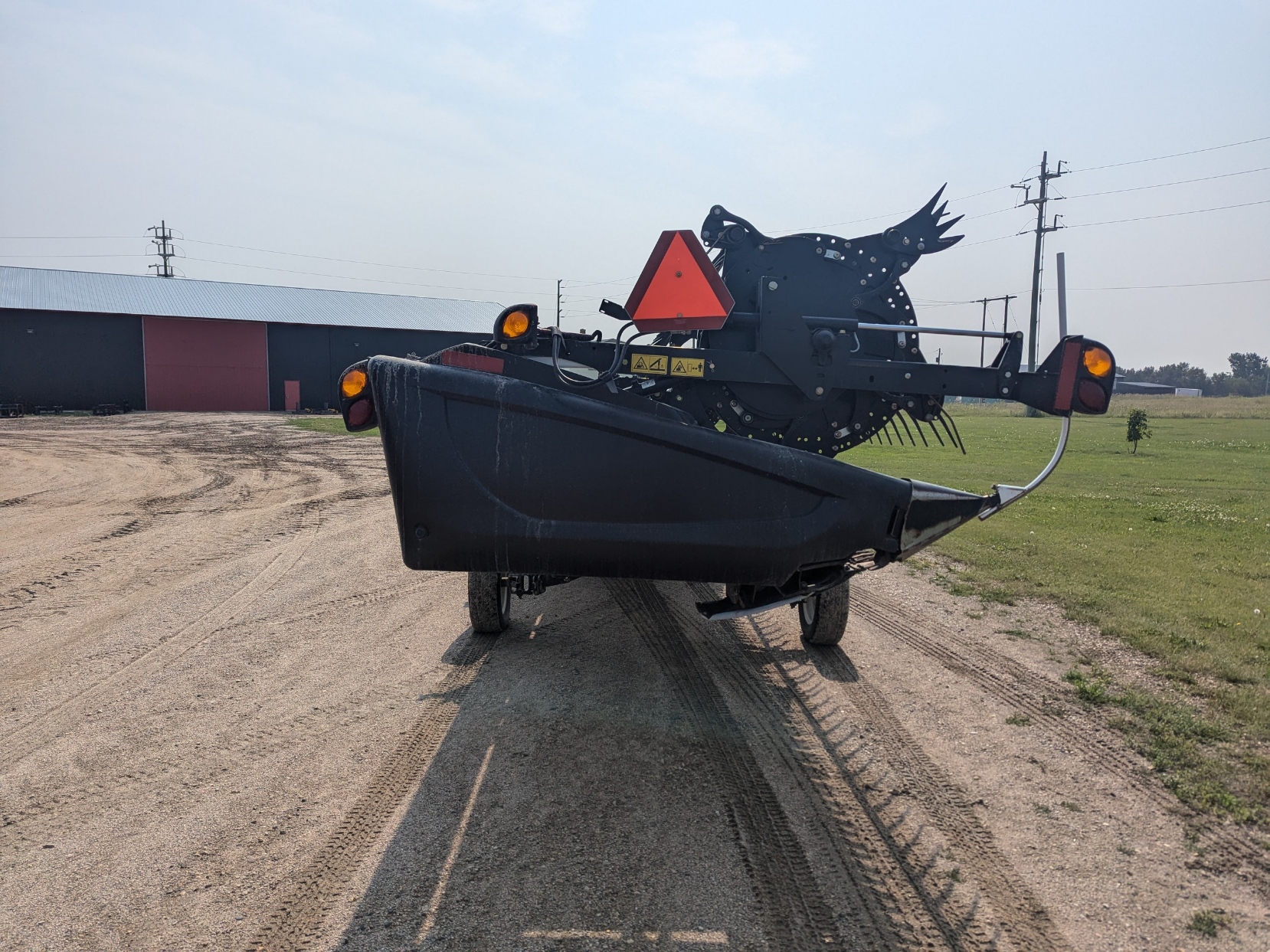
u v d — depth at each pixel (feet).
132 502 39.58
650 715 14.21
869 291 12.66
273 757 12.60
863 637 18.56
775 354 11.35
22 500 39.91
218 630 19.20
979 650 17.61
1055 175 164.66
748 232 12.38
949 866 9.74
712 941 8.38
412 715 14.20
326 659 17.13
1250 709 14.01
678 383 12.09
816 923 8.67
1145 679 15.79
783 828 10.55
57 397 135.54
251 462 58.44
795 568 10.32
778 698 14.97
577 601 21.91
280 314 155.53
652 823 10.64
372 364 10.36
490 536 10.14
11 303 131.95
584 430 10.09
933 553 27.32
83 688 15.52
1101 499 40.83
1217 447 79.30
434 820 10.73
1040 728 13.64
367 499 40.45
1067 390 11.02
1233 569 24.80
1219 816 10.81
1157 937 8.46
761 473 10.17
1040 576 23.84
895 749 12.88
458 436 10.10
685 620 20.13
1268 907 8.96
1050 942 8.39
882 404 12.74
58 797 11.37
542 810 10.96
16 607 21.17
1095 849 10.07
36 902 9.02
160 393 143.33
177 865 9.73
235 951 8.21
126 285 152.46
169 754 12.69
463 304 189.06
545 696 15.02
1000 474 52.13
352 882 9.37
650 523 10.11
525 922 8.64
